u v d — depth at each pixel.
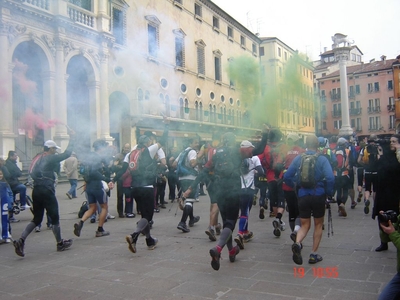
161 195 10.35
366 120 48.12
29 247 6.14
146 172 5.64
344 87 30.98
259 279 4.17
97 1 20.44
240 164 5.05
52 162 5.66
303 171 4.62
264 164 7.12
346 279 4.09
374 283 3.94
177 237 6.54
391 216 2.98
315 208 4.67
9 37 15.70
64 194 13.66
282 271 4.43
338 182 8.13
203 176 6.24
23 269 4.88
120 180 8.84
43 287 4.16
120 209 8.98
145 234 5.65
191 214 7.46
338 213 8.54
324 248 5.44
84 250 5.80
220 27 29.44
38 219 5.57
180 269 4.64
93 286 4.13
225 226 4.68
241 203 5.48
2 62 15.40
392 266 4.52
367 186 8.34
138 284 4.14
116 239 6.54
